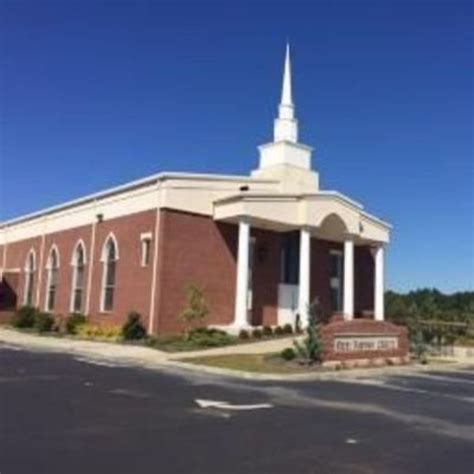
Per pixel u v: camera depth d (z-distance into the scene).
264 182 39.09
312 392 18.22
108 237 40.06
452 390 20.28
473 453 11.09
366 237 42.34
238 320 35.12
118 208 39.44
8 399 14.54
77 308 43.31
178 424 12.41
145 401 14.98
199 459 9.76
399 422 13.81
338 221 39.41
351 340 25.73
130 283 37.03
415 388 20.38
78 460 9.39
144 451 10.10
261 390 18.05
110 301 39.44
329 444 11.27
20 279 52.66
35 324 42.81
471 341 40.25
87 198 42.97
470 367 29.41
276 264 39.72
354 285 44.69
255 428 12.35
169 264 35.06
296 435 11.89
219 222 37.06
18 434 10.96
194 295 33.69
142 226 36.66
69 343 33.09
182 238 35.62
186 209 35.94
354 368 24.95
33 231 51.59
